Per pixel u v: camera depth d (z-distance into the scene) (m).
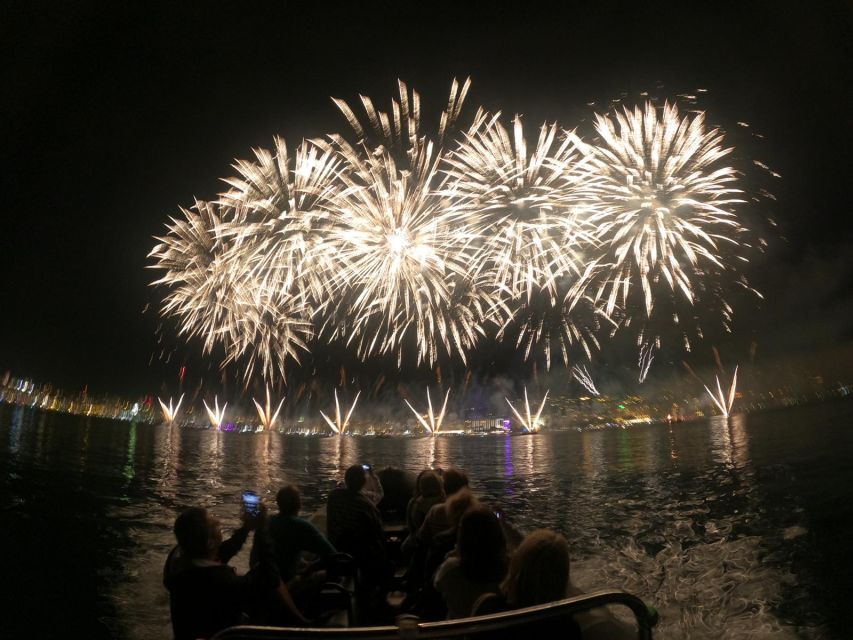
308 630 2.54
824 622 6.00
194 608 4.37
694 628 6.20
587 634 3.51
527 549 3.30
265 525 5.13
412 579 6.06
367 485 8.72
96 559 8.52
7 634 6.06
